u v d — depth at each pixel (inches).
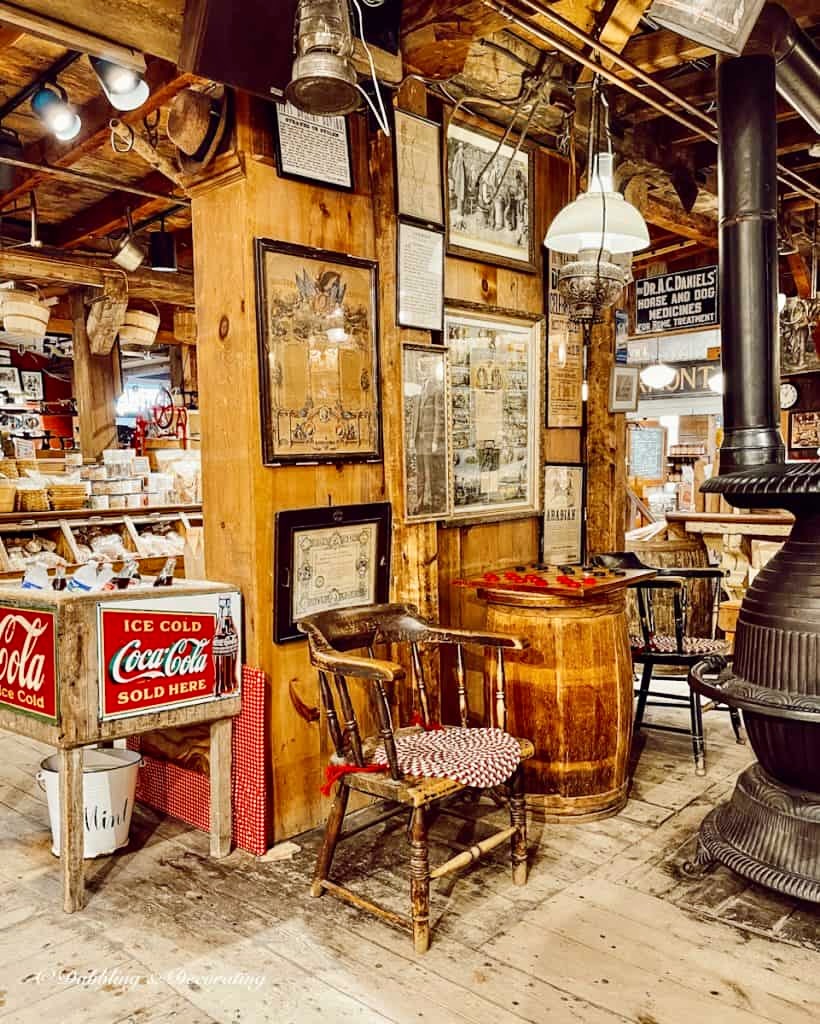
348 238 113.3
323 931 83.3
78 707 88.1
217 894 91.3
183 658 97.1
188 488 232.8
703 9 82.5
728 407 103.8
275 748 104.0
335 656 83.2
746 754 135.9
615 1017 69.4
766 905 88.0
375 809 115.2
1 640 96.0
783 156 192.7
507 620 109.8
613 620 110.0
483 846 86.4
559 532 152.4
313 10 75.4
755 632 91.0
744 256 101.0
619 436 157.9
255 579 103.1
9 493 191.2
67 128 139.3
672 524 193.9
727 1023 68.6
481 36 106.3
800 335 288.4
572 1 104.0
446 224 125.7
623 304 158.1
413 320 118.9
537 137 143.5
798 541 91.0
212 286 106.1
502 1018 69.2
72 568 187.9
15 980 75.5
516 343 140.6
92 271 222.7
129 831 107.4
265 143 102.3
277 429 104.3
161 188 187.3
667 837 104.5
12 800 122.1
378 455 117.5
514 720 110.0
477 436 134.1
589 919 85.0
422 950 78.9
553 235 110.0
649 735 147.0
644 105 148.7
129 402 450.3
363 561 115.4
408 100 118.0
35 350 372.2
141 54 89.8
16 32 117.6
